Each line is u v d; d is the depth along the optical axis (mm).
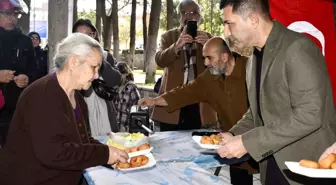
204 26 11461
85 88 1674
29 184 1594
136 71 17172
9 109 3271
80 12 21625
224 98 2703
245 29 1666
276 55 1643
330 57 2428
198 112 3426
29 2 7113
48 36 3783
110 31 15141
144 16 14031
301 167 1360
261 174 1966
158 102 2826
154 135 2605
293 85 1587
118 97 3871
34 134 1514
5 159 1610
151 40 10430
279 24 1696
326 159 1384
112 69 2873
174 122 3371
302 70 1560
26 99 1574
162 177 1710
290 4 2475
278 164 1730
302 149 1697
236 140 1683
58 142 1517
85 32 3014
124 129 3852
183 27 3488
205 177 1720
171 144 2348
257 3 1646
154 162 1869
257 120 1898
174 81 3400
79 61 1598
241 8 1637
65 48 1605
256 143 1641
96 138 2441
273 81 1659
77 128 1649
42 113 1521
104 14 14961
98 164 1633
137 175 1737
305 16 2461
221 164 2090
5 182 1603
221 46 2580
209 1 12484
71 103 1729
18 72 3373
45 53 5359
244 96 2625
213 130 2717
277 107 1680
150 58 10531
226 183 1646
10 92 3266
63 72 1619
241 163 2639
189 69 3338
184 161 2010
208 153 2137
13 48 3352
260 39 1691
